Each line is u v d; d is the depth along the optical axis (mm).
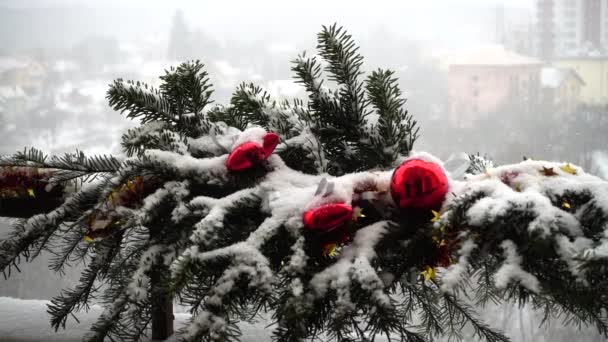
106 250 859
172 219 756
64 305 866
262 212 758
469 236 624
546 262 635
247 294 682
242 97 895
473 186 672
